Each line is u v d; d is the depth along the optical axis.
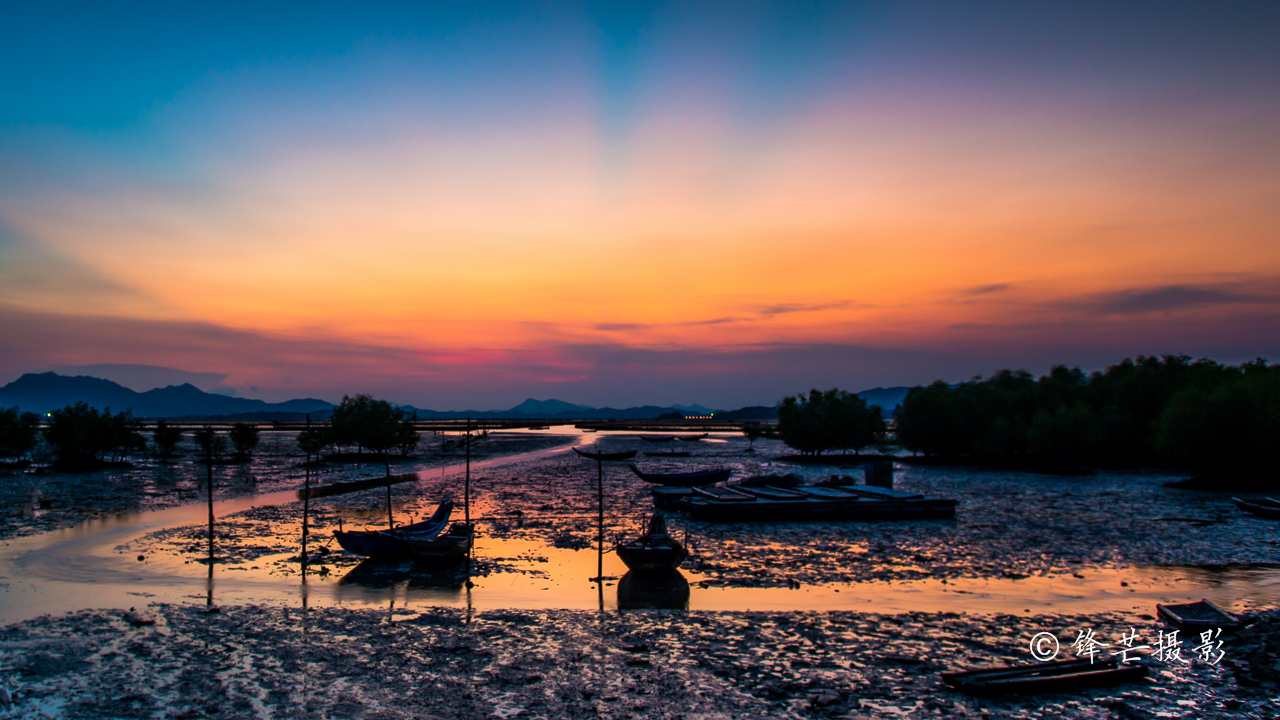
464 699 14.78
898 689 15.36
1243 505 44.88
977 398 90.44
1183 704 14.66
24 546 31.66
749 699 14.81
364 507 46.00
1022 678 15.44
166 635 18.89
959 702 14.70
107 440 72.75
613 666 16.77
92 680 15.61
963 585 25.69
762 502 41.22
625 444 142.38
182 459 85.50
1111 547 32.94
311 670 16.34
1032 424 84.12
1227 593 24.61
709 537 35.69
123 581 25.39
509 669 16.55
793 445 97.31
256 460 87.12
